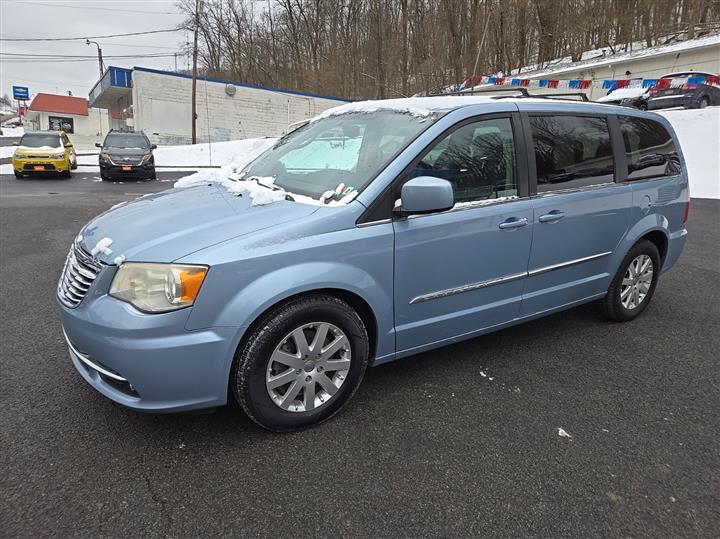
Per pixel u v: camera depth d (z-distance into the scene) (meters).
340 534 2.02
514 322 3.50
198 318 2.28
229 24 43.31
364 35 36.94
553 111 3.51
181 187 3.67
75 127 56.53
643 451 2.58
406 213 2.72
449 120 2.99
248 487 2.26
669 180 4.32
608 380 3.31
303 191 2.97
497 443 2.62
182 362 2.29
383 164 2.82
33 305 4.41
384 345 2.88
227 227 2.50
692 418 2.89
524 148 3.29
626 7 32.34
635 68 26.84
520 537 2.03
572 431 2.74
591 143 3.72
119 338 2.25
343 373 2.75
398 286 2.81
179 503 2.15
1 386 3.03
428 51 31.69
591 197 3.65
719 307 4.73
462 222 2.96
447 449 2.56
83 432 2.61
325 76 38.19
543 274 3.49
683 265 6.20
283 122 29.50
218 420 2.74
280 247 2.42
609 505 2.21
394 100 3.50
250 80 44.75
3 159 23.06
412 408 2.93
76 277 2.55
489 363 3.51
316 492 2.24
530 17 34.94
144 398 2.33
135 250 2.38
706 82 19.34
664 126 4.38
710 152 14.66
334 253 2.55
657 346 3.85
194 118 25.75
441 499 2.22
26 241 6.93
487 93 4.06
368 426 2.74
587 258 3.75
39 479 2.26
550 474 2.40
